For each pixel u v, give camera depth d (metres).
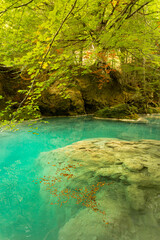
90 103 11.26
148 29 4.24
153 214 1.48
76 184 2.10
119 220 1.43
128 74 11.90
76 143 3.92
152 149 3.27
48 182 2.26
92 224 1.42
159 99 12.62
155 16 3.83
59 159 2.93
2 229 1.50
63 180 2.25
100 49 4.47
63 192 1.99
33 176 2.58
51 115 10.02
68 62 3.68
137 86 12.93
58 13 2.19
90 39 4.34
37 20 4.37
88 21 3.91
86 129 6.54
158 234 1.28
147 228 1.34
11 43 3.32
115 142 3.93
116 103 11.77
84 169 2.45
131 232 1.31
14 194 2.07
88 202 1.74
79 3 3.09
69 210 1.68
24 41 3.46
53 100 9.73
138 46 4.55
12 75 8.69
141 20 4.46
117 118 8.84
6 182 2.40
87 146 3.56
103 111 9.42
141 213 1.50
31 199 1.96
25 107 2.29
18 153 3.77
